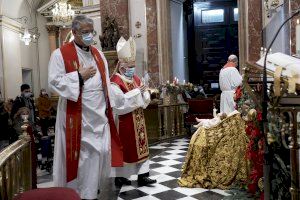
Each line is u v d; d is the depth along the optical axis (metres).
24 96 7.75
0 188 2.16
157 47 10.96
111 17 11.23
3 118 7.37
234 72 7.53
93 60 3.88
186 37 15.34
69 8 19.47
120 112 4.80
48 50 21.73
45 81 21.48
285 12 6.94
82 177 3.71
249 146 3.73
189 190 4.71
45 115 10.66
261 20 9.55
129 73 4.98
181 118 10.04
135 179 5.41
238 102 4.25
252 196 4.04
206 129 4.96
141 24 11.05
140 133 5.07
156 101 8.79
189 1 15.16
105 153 3.79
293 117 2.08
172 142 9.00
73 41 3.82
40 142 6.59
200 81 15.61
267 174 2.22
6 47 15.52
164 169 5.98
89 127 3.71
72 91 3.55
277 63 2.34
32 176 3.17
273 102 2.11
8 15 15.90
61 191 2.25
